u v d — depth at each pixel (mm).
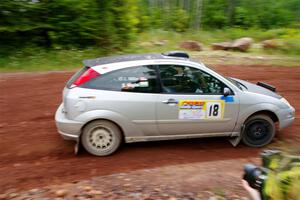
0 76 12352
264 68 14805
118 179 5609
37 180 5668
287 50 19266
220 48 20375
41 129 7801
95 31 16172
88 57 15398
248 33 29141
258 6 38125
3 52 14852
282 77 13211
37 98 10039
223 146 7016
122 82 6395
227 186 5320
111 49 16688
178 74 6523
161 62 6512
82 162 6316
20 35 15484
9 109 9094
